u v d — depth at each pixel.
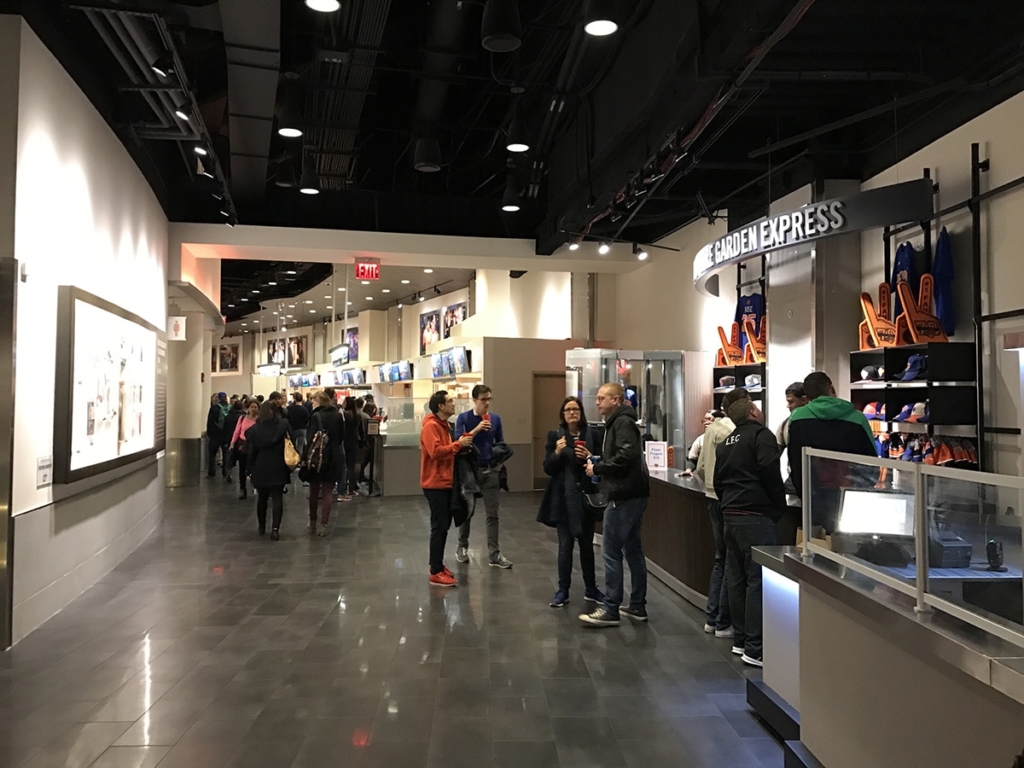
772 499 3.75
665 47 4.63
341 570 5.85
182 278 9.11
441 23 5.49
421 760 2.72
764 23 3.46
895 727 2.01
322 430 7.76
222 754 2.76
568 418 4.89
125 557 6.26
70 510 4.88
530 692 3.38
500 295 15.91
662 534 5.61
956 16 4.27
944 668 1.78
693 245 8.93
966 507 1.77
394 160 10.42
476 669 3.67
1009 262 4.37
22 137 4.12
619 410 4.47
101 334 5.21
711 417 5.99
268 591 5.18
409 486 10.52
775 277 6.50
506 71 7.17
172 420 11.87
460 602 4.92
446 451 5.35
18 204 4.06
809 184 5.93
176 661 3.76
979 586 1.73
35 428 4.28
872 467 2.23
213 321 14.33
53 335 4.54
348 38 5.60
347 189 9.95
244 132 6.71
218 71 7.38
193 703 3.23
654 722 3.06
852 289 5.94
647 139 5.51
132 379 6.14
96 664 3.72
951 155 4.87
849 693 2.27
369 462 11.16
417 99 7.37
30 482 4.23
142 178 7.15
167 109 5.81
